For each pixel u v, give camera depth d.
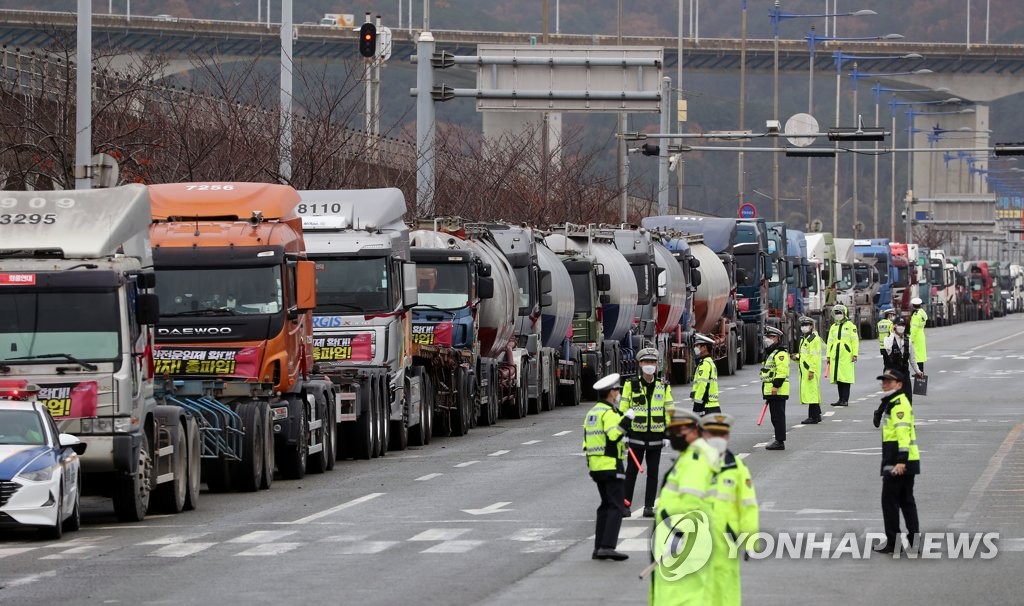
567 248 106.00
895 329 94.06
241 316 58.31
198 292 58.59
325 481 59.91
